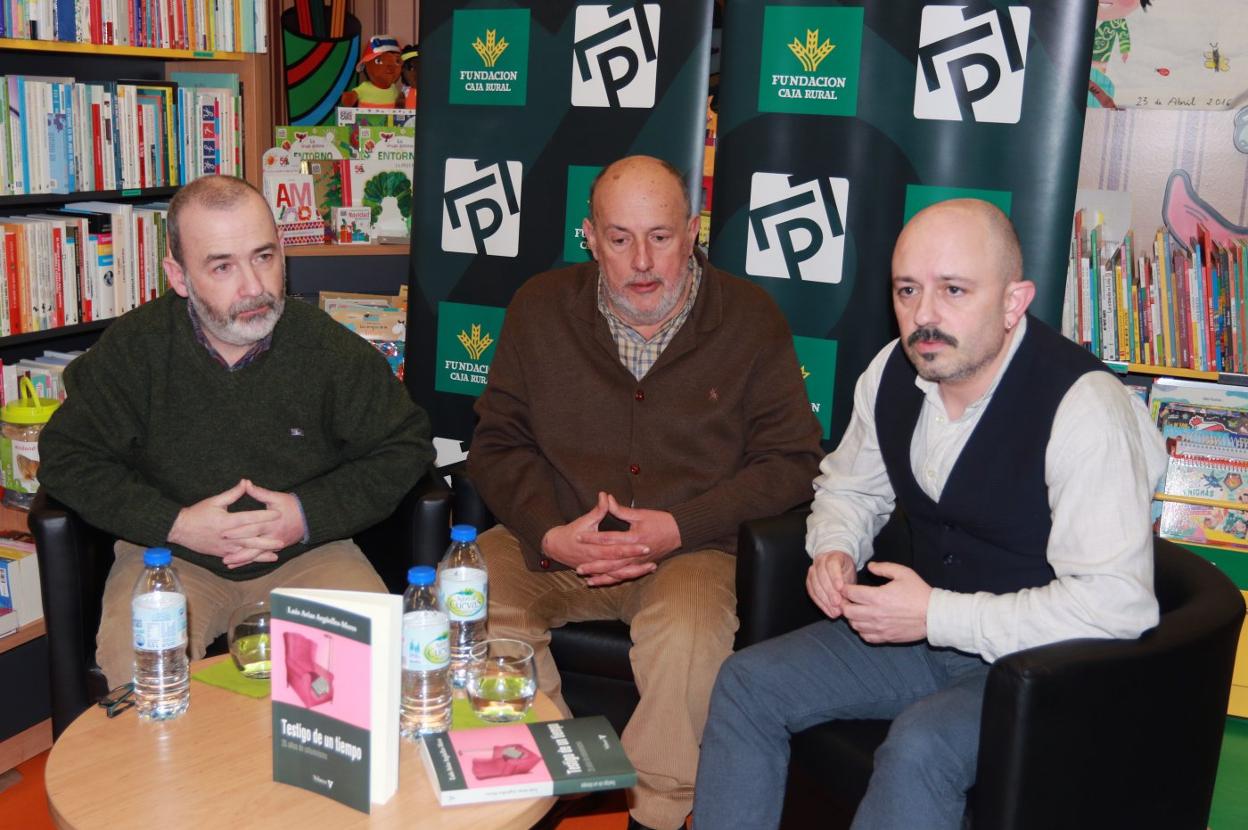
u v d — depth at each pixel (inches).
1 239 109.5
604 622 87.7
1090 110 116.2
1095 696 60.1
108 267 121.8
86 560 81.7
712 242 112.3
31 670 102.3
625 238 86.4
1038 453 66.9
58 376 116.4
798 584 80.1
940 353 66.7
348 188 136.4
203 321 82.5
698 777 74.4
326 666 54.3
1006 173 100.1
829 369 109.0
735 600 83.7
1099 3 113.6
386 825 53.4
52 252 115.0
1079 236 110.2
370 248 135.0
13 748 100.7
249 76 135.7
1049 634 62.8
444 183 122.2
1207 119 112.6
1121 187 116.7
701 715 79.8
